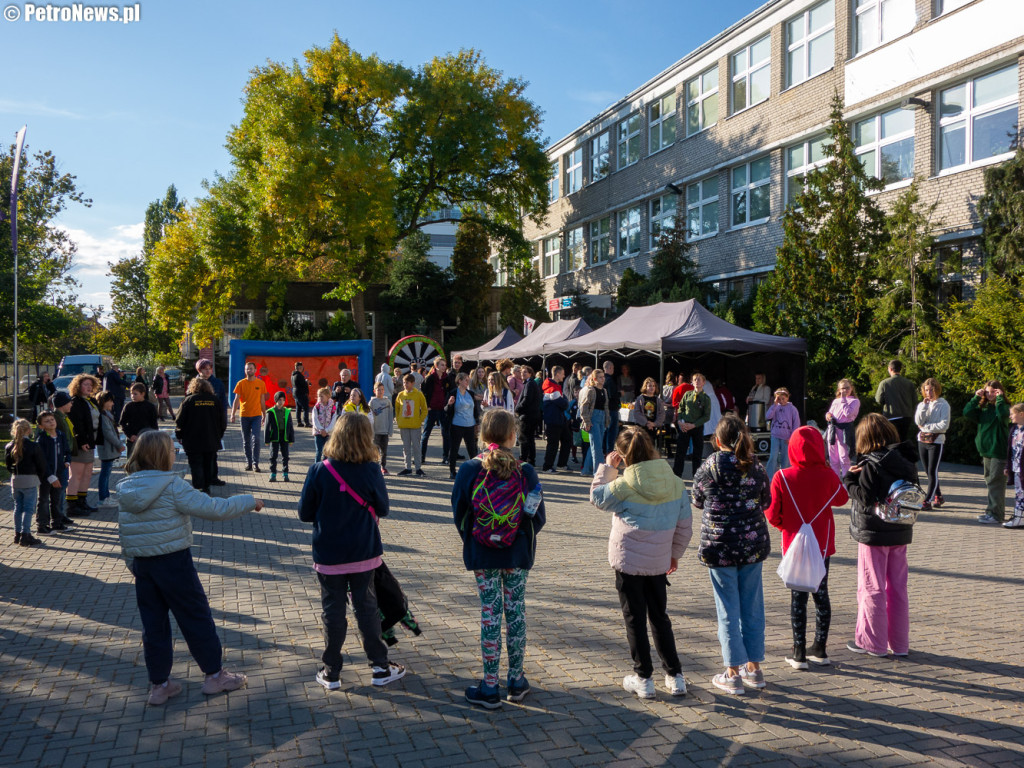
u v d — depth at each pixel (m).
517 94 34.47
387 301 38.66
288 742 3.91
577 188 37.19
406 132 33.19
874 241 16.81
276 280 33.62
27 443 8.38
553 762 3.70
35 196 33.91
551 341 20.28
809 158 21.88
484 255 39.03
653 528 4.38
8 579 7.09
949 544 8.30
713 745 3.86
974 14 16.39
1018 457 9.03
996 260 14.01
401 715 4.21
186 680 4.72
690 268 25.12
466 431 13.14
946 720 4.13
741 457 4.46
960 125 17.00
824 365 16.89
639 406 13.17
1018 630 5.57
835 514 10.41
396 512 10.20
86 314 51.69
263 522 9.61
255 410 14.22
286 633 5.52
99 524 9.56
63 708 4.34
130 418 10.95
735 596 4.52
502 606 4.42
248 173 32.53
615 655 5.12
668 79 28.56
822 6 21.06
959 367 14.04
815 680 4.69
